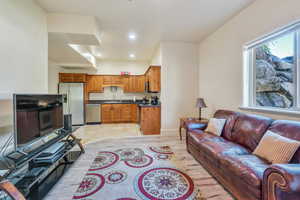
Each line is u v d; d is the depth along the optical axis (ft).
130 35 11.95
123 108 19.77
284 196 3.42
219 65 10.82
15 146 4.76
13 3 6.12
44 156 6.05
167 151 9.47
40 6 7.86
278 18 6.43
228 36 9.77
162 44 13.41
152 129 13.73
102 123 19.22
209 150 6.43
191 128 9.34
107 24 10.03
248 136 6.55
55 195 5.31
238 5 8.02
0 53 5.56
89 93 20.74
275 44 7.03
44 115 6.36
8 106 6.03
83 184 5.95
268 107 7.40
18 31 6.40
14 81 6.22
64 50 12.06
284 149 4.55
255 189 4.03
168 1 7.59
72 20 8.70
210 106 12.09
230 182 5.14
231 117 8.23
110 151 9.49
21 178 4.91
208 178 6.39
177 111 13.85
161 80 13.64
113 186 5.83
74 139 8.68
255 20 7.62
